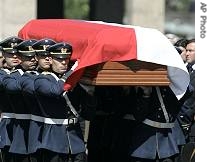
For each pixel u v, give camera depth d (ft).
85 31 57.36
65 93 56.70
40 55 56.90
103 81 53.98
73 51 57.36
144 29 56.24
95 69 53.93
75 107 57.41
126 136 60.85
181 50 66.08
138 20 135.03
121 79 54.34
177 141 60.85
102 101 62.34
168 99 58.80
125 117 60.80
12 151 61.41
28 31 65.82
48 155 57.77
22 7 126.93
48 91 56.03
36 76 57.67
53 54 56.18
